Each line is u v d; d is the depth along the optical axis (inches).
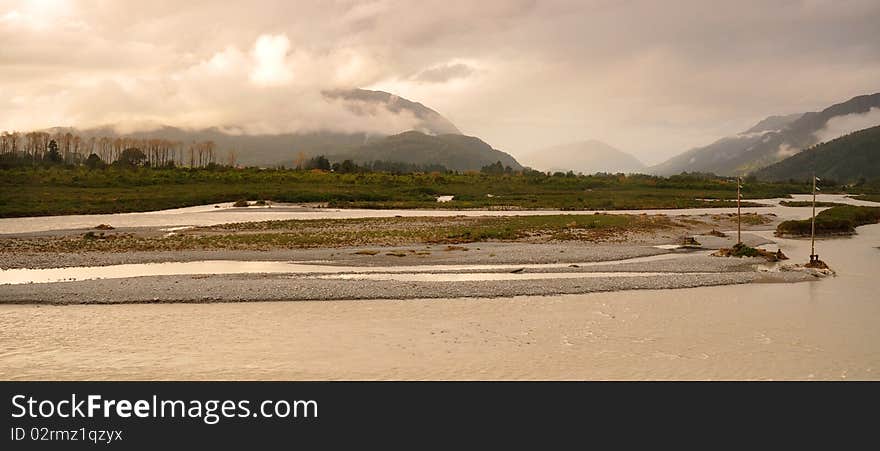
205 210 4013.3
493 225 2891.2
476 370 914.7
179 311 1226.0
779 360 963.3
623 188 6899.6
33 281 1525.6
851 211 3836.1
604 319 1198.3
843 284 1594.5
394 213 3868.1
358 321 1167.0
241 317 1186.6
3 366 911.0
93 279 1512.1
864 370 924.0
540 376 893.8
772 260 1966.0
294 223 2972.4
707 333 1106.7
